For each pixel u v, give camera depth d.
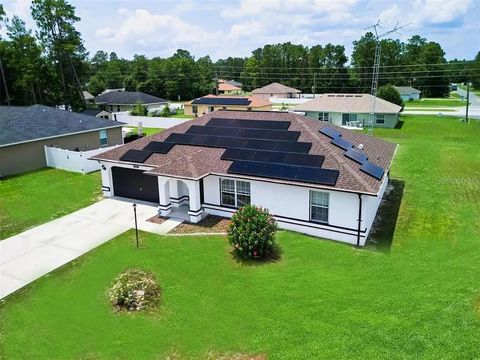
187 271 13.80
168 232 17.28
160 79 103.50
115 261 14.74
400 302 11.41
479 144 35.91
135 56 131.00
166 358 9.66
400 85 110.50
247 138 20.38
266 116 22.16
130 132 43.16
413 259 14.43
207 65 144.38
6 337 10.68
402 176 25.69
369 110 47.47
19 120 30.55
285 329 10.45
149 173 18.69
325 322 10.64
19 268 14.49
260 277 13.23
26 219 19.33
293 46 126.62
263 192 17.53
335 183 15.70
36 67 53.91
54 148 28.53
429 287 12.23
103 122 34.62
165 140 22.17
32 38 54.44
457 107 72.62
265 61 125.50
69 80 59.59
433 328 10.11
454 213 19.09
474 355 9.10
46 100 58.56
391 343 9.66
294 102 79.75
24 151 27.98
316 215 16.69
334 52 112.00
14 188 24.31
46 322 11.28
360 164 17.53
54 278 13.73
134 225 18.19
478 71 117.44
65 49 56.47
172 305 11.80
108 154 22.08
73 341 10.41
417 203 20.58
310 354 9.47
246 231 14.41
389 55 110.62
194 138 21.58
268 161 18.05
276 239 16.30
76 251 15.74
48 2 54.44
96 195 22.66
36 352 10.05
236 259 14.61
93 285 13.19
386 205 20.38
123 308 11.77
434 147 34.44
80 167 27.47
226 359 9.53
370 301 11.54
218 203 18.95
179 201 20.16
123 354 9.85
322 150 18.00
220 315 11.20
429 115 57.53
